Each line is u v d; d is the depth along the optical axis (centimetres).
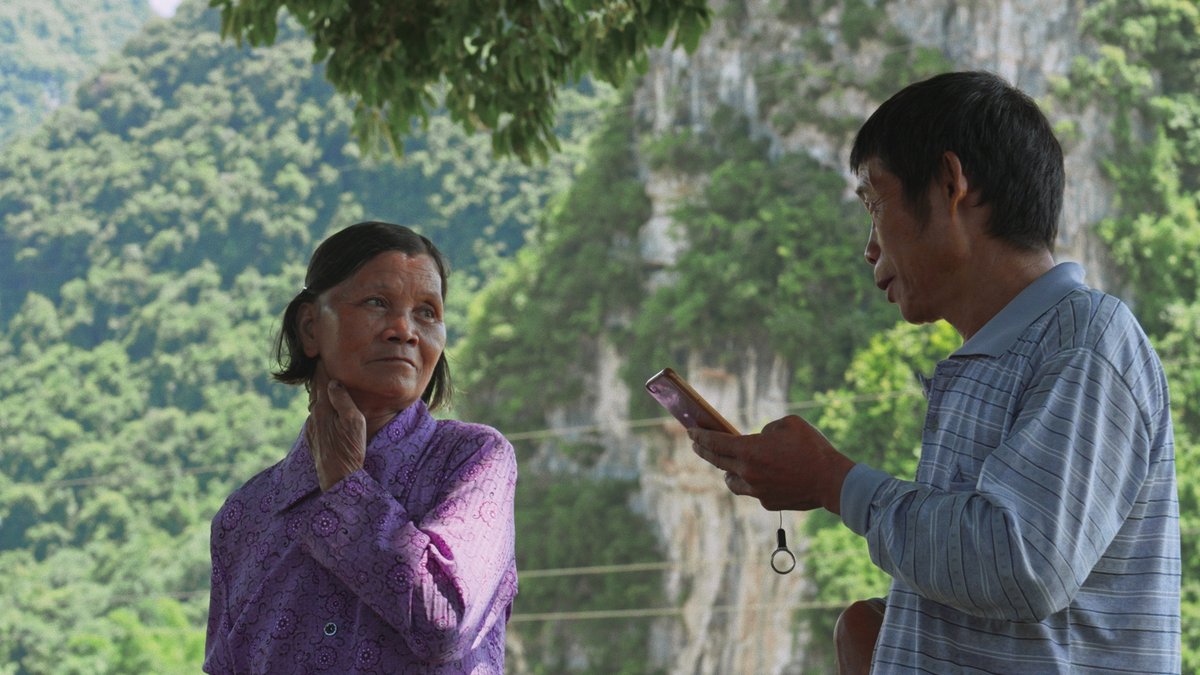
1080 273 190
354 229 224
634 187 5444
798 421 192
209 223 7956
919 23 5091
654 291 5266
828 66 5225
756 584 4553
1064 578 168
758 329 4962
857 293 4934
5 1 15138
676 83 5516
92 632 5916
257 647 210
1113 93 4750
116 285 7850
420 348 221
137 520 6644
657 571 4753
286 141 8150
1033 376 181
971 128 189
